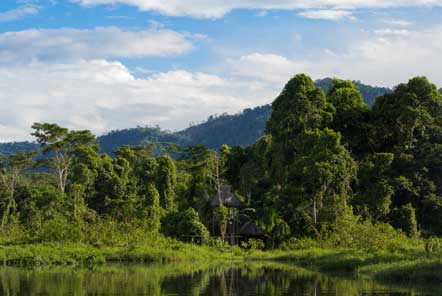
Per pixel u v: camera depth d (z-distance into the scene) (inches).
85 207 2792.8
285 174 2859.3
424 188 2645.2
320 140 2586.1
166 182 3235.7
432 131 2834.6
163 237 2346.2
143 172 3595.0
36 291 1118.4
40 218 2546.8
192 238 2500.0
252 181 3181.6
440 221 2573.8
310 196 2500.0
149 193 2874.0
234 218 2726.4
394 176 2691.9
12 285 1214.3
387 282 1258.0
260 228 2672.2
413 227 2426.2
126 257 2006.6
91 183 3437.5
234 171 3304.6
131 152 4165.8
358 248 1862.7
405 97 2822.3
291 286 1211.9
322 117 2898.6
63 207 2765.7
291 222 2513.5
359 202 2541.8
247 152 3358.8
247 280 1342.3
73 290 1135.0
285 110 2970.0
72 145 3666.3
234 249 2400.3
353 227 2063.2
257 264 1904.5
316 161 2501.2
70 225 2209.6
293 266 1806.1
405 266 1323.8
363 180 2672.2
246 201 3125.0
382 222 2289.6
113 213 2960.1
